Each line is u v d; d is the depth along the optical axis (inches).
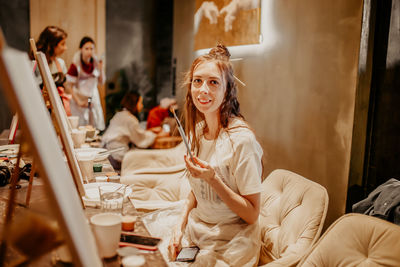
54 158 20.5
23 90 18.5
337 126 84.6
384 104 78.0
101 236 35.1
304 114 96.8
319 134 90.9
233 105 58.3
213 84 54.2
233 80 57.0
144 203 79.4
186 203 63.3
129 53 227.0
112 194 50.2
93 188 60.5
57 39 172.7
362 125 80.7
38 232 26.6
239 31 127.6
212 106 54.6
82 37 214.2
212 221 57.2
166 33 232.4
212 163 55.4
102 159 88.0
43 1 204.1
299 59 98.2
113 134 154.2
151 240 41.3
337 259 43.6
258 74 120.1
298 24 98.1
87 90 211.2
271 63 112.1
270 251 57.6
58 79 122.3
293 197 58.8
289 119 103.7
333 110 85.7
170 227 64.4
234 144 53.1
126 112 157.4
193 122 62.3
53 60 176.1
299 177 61.2
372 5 76.5
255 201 52.3
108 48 221.8
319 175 91.4
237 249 50.9
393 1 74.5
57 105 44.3
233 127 55.3
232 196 50.6
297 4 98.2
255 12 117.0
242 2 124.6
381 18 77.0
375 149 80.2
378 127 79.4
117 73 225.6
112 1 218.8
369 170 81.8
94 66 213.0
